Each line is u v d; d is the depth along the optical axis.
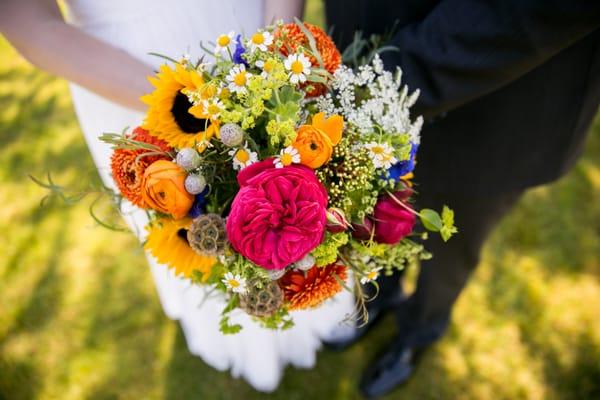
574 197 2.18
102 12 1.01
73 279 2.08
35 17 0.90
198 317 1.58
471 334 1.86
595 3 0.72
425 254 0.87
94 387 1.81
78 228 2.23
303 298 0.76
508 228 2.10
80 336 1.93
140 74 0.96
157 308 1.98
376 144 0.72
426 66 0.89
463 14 0.83
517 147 1.10
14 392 1.81
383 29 1.10
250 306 0.75
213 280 0.81
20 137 2.65
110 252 2.14
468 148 1.13
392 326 1.89
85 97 1.16
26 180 2.44
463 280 1.46
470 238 1.30
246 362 1.67
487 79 0.86
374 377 1.74
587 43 0.93
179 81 0.72
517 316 1.88
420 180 1.26
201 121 0.76
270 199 0.64
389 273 0.86
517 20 0.77
